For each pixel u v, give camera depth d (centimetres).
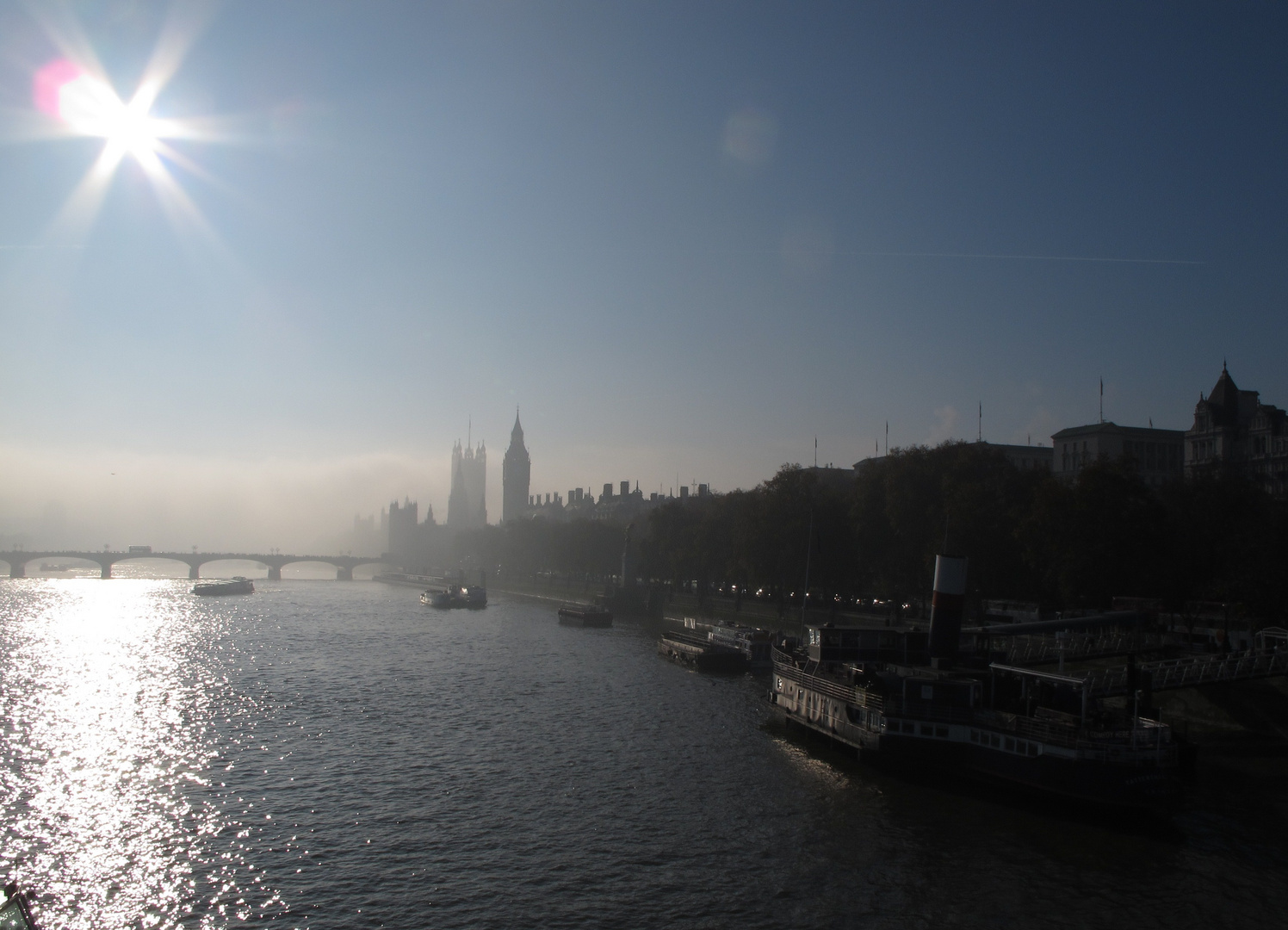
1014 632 8325
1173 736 6488
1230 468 13912
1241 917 4716
